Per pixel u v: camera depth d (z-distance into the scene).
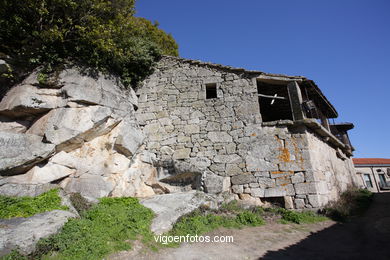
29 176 5.82
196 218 6.11
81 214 5.20
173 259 4.24
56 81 6.94
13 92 6.78
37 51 7.09
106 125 7.45
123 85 8.93
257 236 5.61
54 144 6.17
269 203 7.70
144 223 5.27
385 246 4.86
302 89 9.98
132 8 8.88
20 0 6.56
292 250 4.85
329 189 8.68
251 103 8.81
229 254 4.60
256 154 8.16
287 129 8.33
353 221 6.82
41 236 3.86
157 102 9.58
